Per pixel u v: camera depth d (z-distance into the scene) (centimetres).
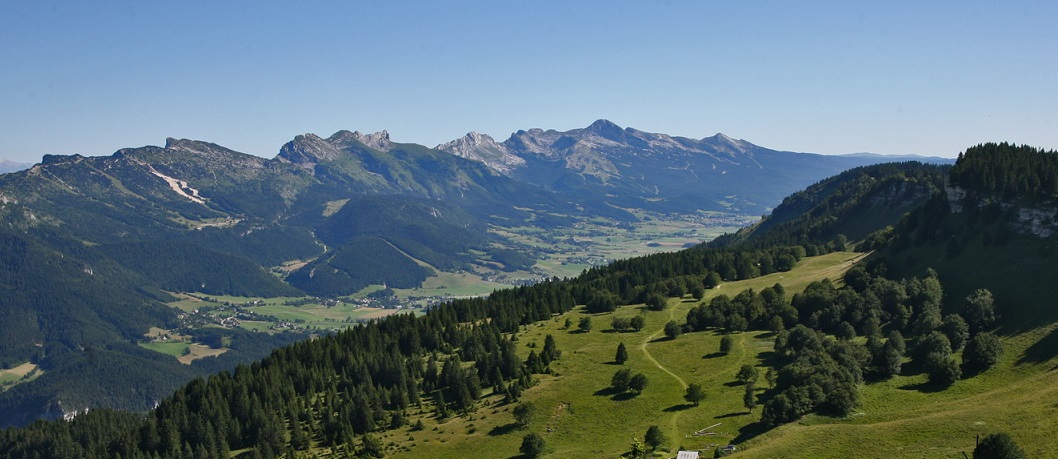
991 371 17788
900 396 17412
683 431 17700
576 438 18625
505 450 18588
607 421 19288
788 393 17325
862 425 15325
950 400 16638
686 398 19462
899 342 19975
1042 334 18512
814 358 19450
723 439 16725
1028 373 17075
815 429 15525
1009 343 18900
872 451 13625
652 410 19475
